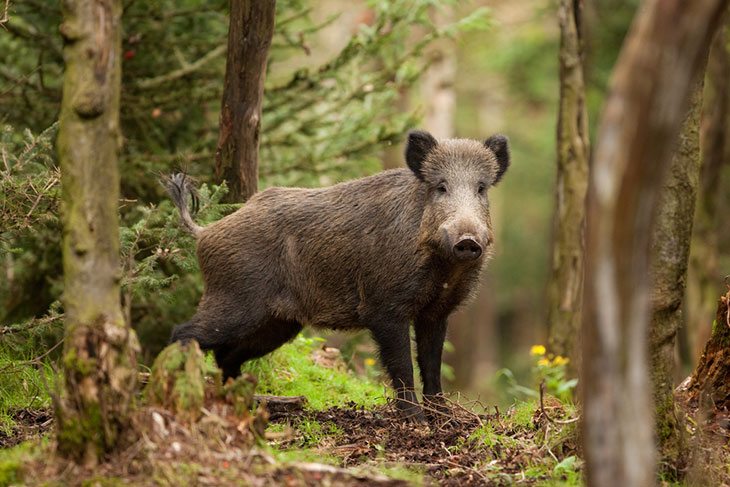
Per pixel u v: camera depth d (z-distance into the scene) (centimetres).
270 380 1393
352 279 1202
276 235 1199
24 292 1633
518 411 1116
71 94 728
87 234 732
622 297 543
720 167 2270
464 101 4628
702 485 842
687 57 521
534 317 5366
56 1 1636
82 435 730
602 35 2859
